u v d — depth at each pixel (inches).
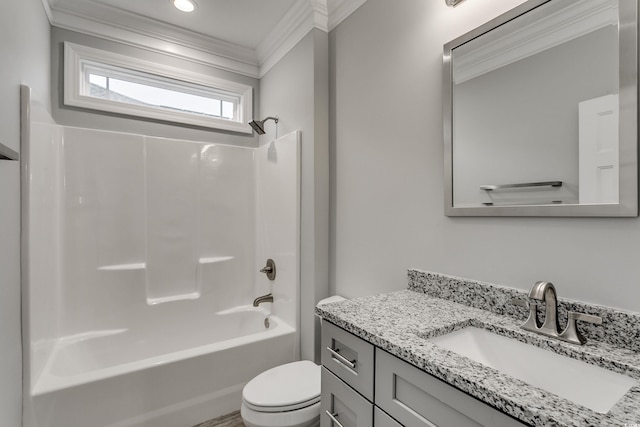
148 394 63.3
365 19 70.5
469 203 48.8
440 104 53.9
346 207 75.7
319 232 80.1
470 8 49.4
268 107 104.7
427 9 56.5
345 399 41.3
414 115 58.7
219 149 102.7
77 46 83.7
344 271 76.2
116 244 86.9
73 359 76.7
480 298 46.2
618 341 33.1
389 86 64.1
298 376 63.3
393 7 63.4
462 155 49.8
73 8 82.0
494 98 45.6
